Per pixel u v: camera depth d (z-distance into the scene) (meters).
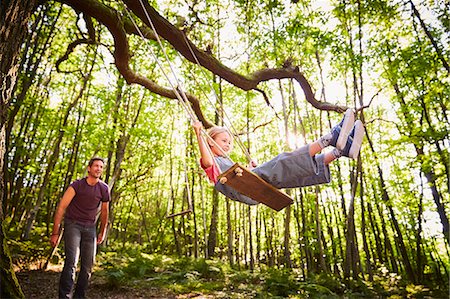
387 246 15.05
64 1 4.24
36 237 9.32
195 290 6.75
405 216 14.33
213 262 10.76
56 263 6.99
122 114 10.62
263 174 2.60
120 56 5.16
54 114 9.88
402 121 10.79
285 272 9.62
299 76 6.05
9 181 8.68
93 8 4.36
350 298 8.42
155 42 6.52
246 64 8.48
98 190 3.70
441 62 8.18
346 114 2.62
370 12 7.55
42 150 11.98
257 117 13.77
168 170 17.30
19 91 7.83
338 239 14.56
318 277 9.80
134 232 24.52
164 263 10.48
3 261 2.58
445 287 10.88
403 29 8.55
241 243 22.06
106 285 6.03
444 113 8.65
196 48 5.03
